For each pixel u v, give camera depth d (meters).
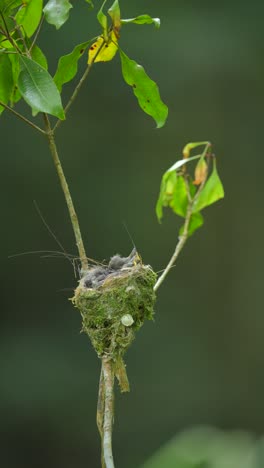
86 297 3.62
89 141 17.95
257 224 19.30
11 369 16.89
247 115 18.91
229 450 6.44
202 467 6.34
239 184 19.23
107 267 3.79
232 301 18.92
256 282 19.06
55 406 16.61
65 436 16.53
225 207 19.25
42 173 17.53
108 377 3.54
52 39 15.88
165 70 18.00
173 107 18.42
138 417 16.64
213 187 4.34
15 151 17.33
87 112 17.92
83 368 16.92
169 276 18.47
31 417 16.59
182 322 18.33
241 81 18.59
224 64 18.25
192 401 17.27
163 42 17.83
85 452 16.53
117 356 3.58
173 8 18.02
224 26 18.22
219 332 18.59
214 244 19.05
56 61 15.91
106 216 17.83
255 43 18.41
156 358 17.42
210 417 17.28
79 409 16.62
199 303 18.61
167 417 16.89
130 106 18.11
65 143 17.75
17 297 17.53
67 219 17.69
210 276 18.83
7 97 3.78
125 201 17.94
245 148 19.06
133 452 16.34
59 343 17.23
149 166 18.22
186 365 17.69
